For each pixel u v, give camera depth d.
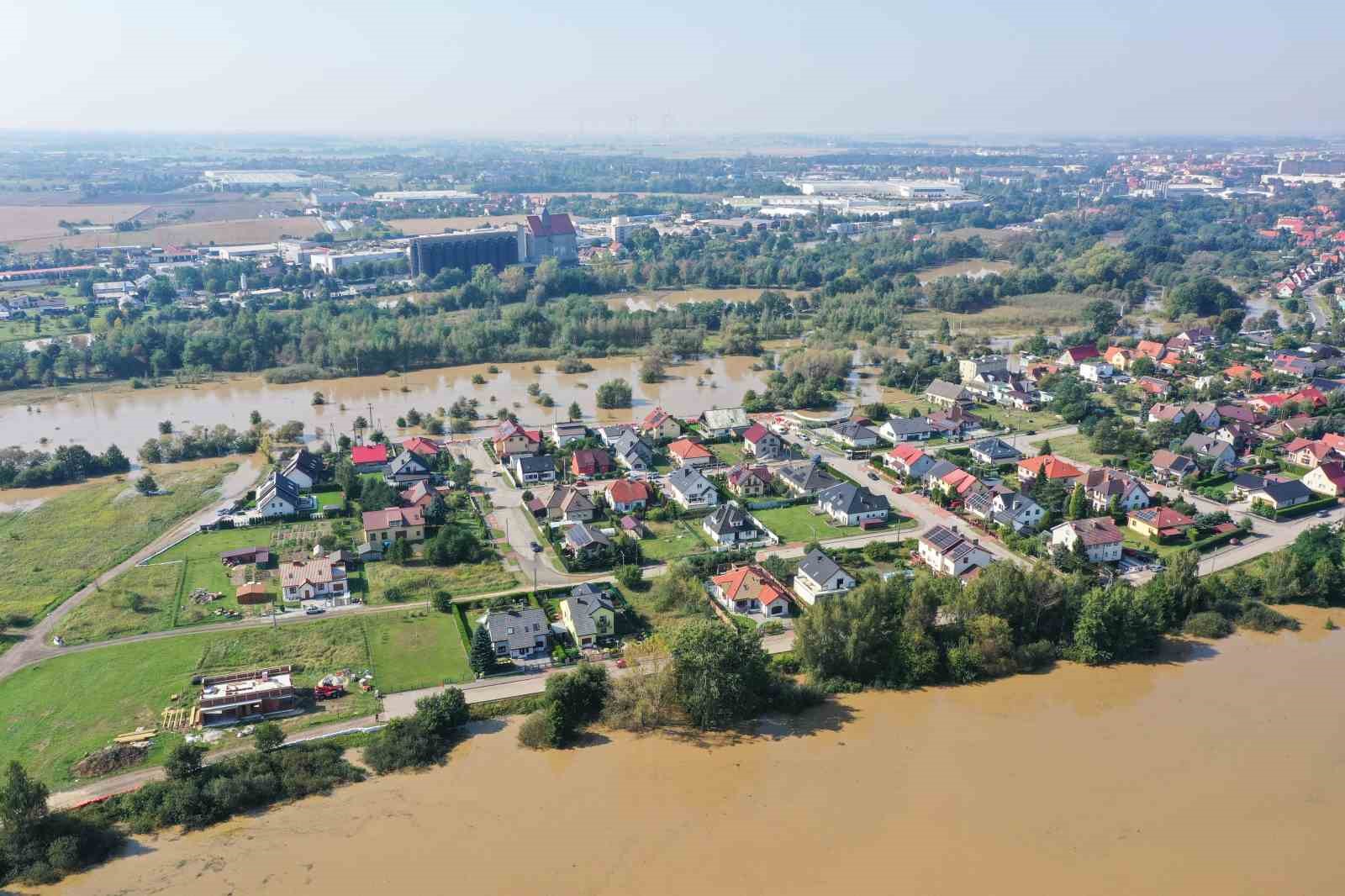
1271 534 145.00
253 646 111.62
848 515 147.62
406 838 83.12
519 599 123.12
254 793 87.19
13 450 173.12
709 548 139.75
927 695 106.31
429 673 107.19
